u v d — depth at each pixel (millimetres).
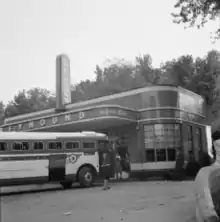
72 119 21094
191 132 23594
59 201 10969
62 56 26375
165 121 21250
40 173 15484
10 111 54594
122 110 20234
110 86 54312
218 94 34219
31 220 7547
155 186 14609
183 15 13508
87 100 24547
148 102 21562
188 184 14781
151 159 21125
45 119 23078
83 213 8125
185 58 39344
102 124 21688
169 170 20406
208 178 3592
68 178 16266
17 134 15258
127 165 21766
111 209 8492
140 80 52344
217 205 3213
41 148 15734
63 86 26219
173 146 21375
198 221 3408
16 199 12406
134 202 9570
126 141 22188
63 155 16266
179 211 7355
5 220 7715
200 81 36062
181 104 22500
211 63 36812
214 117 32594
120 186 15750
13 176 14758
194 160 20578
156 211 7633
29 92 60531
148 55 54750
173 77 39906
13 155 14906
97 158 17312
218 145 4082
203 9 13203
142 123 21562
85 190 14789
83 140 17000
